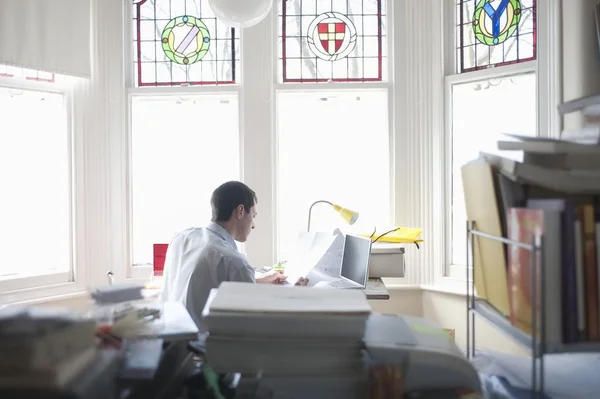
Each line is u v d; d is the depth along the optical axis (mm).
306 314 868
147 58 3164
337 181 3139
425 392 890
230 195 2006
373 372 884
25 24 2639
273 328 871
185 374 1027
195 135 3148
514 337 884
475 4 2914
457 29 2975
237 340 881
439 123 2945
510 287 900
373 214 3119
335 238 2500
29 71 2805
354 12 3133
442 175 2947
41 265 2898
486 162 959
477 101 2885
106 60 3004
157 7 3160
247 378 892
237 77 3135
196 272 1803
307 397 888
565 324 787
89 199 2971
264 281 2297
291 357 881
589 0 2232
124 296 1145
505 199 926
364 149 3123
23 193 2842
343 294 988
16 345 641
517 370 1127
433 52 2965
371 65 3135
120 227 3064
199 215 3158
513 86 2762
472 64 2938
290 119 3135
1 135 2768
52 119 2916
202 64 3162
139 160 3145
